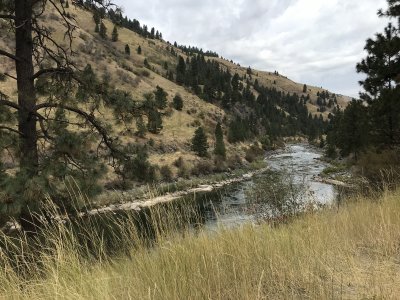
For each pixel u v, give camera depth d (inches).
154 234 155.7
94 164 286.8
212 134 3390.7
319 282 131.7
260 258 154.7
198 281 130.5
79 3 359.6
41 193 224.5
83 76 327.6
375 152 680.4
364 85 786.8
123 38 6486.2
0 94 323.6
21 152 277.3
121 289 128.4
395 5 578.9
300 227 221.1
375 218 230.1
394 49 600.4
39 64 354.0
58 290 121.7
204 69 7121.1
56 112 316.8
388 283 136.6
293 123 6939.0
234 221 201.6
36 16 338.3
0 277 137.6
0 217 215.9
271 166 2561.5
